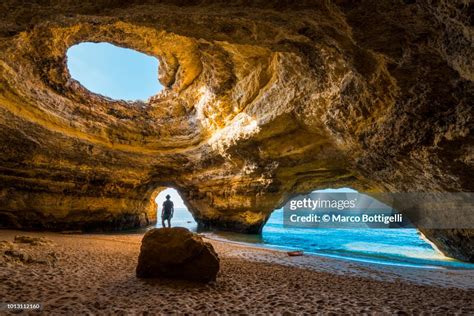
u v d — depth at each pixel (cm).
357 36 598
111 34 1455
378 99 868
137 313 361
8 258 559
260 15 588
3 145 1238
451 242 1090
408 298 470
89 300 398
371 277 671
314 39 701
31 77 1359
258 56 1304
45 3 503
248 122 1423
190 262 541
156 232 572
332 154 1395
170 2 523
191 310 379
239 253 963
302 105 1158
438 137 773
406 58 646
